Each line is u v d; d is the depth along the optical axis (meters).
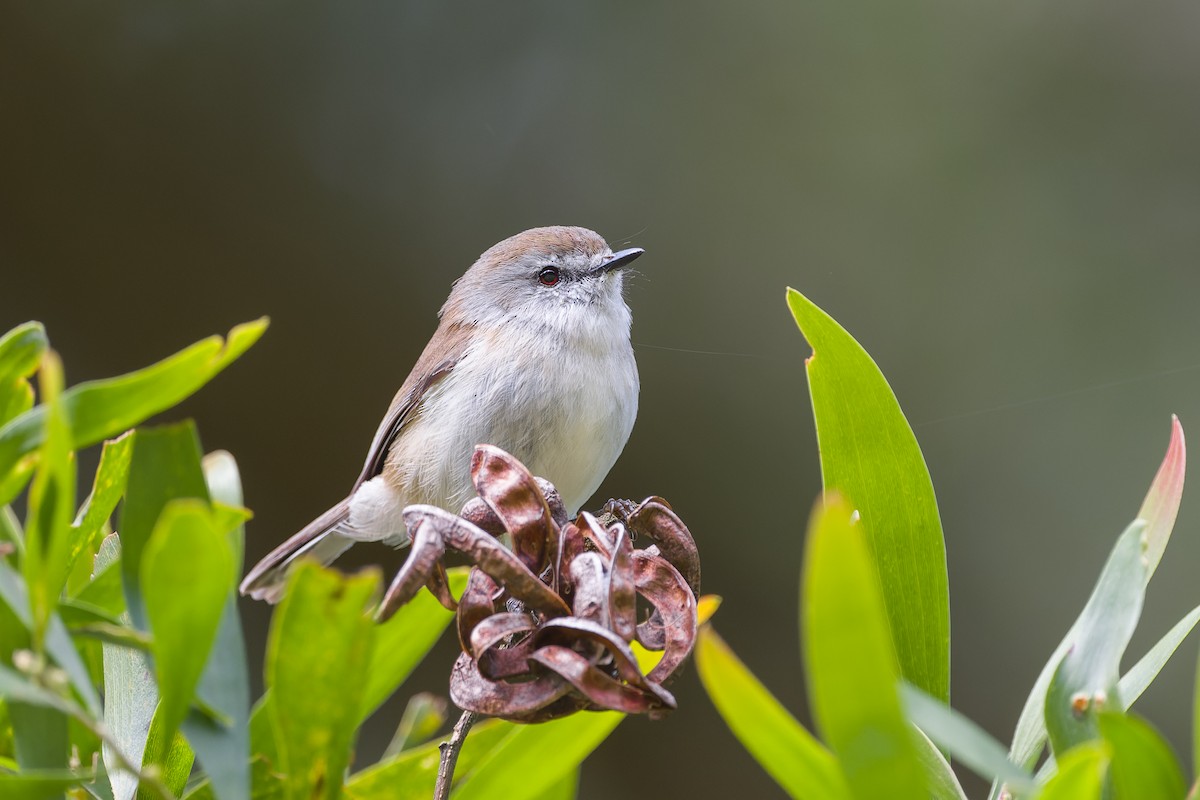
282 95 11.34
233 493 3.27
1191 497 9.40
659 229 11.19
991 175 10.73
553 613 2.60
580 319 7.78
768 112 11.24
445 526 2.60
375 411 11.16
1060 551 9.76
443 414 7.77
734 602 10.51
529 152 11.55
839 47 11.19
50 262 10.92
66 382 10.84
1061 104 10.75
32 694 2.20
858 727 1.83
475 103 11.66
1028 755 3.07
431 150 11.48
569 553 2.81
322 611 2.34
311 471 11.07
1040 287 10.38
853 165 11.02
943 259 10.61
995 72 10.93
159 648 2.28
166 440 2.64
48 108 10.90
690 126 11.41
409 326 11.25
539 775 2.94
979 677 9.68
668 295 11.02
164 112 11.12
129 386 2.39
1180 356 10.00
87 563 3.34
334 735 2.45
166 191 11.11
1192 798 2.11
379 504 7.88
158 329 11.09
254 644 9.46
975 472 10.09
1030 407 10.12
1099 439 9.95
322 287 11.26
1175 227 10.32
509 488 2.88
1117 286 10.23
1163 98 10.65
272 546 10.88
